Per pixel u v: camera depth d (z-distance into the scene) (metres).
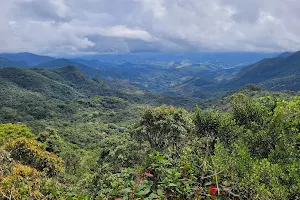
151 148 11.77
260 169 4.17
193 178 2.70
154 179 2.75
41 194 3.29
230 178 3.16
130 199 2.35
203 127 9.22
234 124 8.30
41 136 29.66
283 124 6.46
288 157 5.72
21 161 10.62
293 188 3.94
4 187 3.48
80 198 2.54
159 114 12.51
